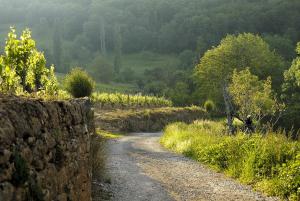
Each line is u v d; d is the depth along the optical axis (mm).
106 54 166750
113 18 193625
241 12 140750
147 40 174625
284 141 13625
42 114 5199
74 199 6621
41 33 196000
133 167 15477
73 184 6645
